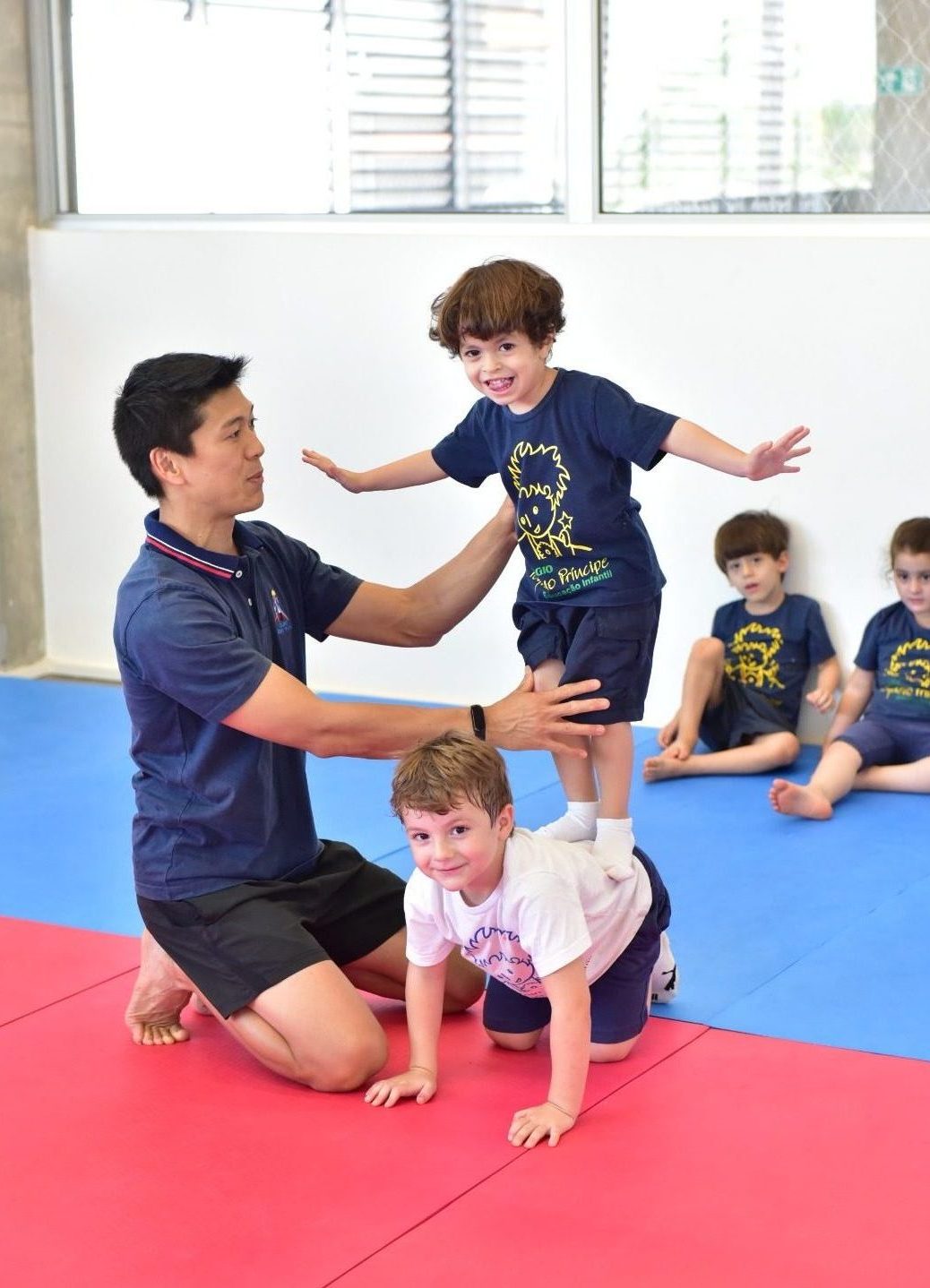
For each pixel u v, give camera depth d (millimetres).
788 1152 2299
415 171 4793
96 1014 2852
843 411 4254
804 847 3627
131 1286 2027
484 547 2971
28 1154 2365
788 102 4285
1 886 3512
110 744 4566
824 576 4344
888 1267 2014
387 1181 2254
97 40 5141
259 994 2553
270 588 2779
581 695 2707
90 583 5402
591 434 2660
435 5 4641
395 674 4965
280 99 4930
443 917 2463
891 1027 2717
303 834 2779
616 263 4438
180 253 5016
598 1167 2271
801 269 4227
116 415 2656
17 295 5266
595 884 2469
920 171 4176
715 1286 1984
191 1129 2426
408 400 4793
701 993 2881
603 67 4473
